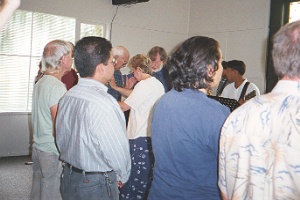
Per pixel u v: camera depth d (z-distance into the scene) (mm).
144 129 2510
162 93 2527
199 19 6352
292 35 865
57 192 2049
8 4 691
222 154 1016
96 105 1511
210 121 1159
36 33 5062
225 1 5898
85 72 1608
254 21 5480
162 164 1285
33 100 2094
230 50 5844
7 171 4289
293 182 822
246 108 958
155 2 6082
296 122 823
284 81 893
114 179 1629
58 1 5094
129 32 5816
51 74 2055
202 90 1272
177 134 1223
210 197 1207
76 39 5336
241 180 930
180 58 1260
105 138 1501
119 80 3324
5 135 4969
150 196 1347
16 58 4965
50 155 2018
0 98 4914
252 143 901
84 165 1556
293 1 5031
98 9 5465
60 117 1658
